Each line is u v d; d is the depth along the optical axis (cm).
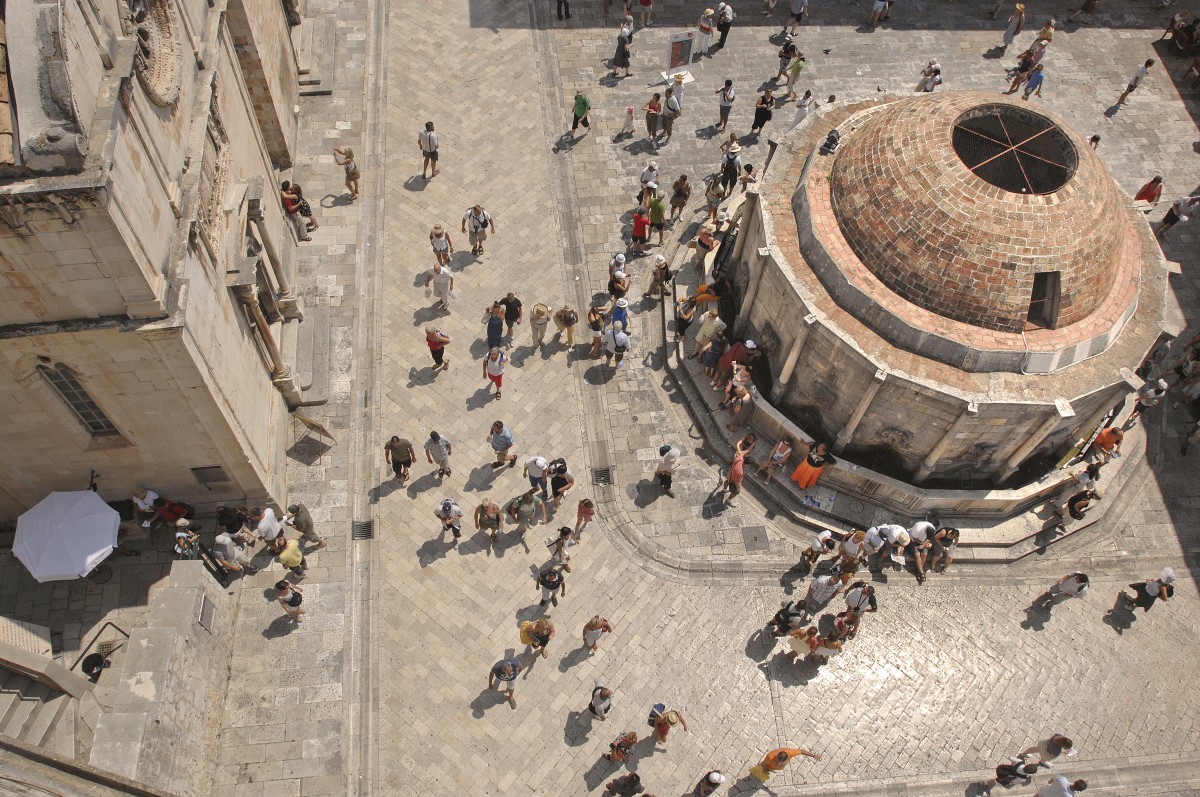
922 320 2527
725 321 3195
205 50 2436
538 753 2384
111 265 1831
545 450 2941
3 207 1642
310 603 2573
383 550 2694
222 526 2597
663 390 3111
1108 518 2938
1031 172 2603
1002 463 2777
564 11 4228
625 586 2694
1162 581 2650
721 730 2461
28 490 2477
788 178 2927
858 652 2620
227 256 2431
